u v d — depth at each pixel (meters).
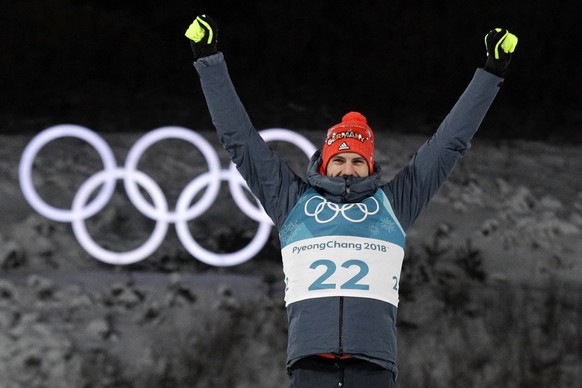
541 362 44.44
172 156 56.75
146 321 44.44
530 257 51.22
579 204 56.59
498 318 46.44
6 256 47.31
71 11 66.12
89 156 55.97
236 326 44.41
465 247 50.91
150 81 65.56
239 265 48.78
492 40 15.53
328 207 15.41
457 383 43.50
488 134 63.88
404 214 15.75
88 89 63.91
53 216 47.88
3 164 53.84
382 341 14.68
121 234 50.41
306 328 14.80
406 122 65.06
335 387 14.64
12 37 63.84
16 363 41.41
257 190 15.88
